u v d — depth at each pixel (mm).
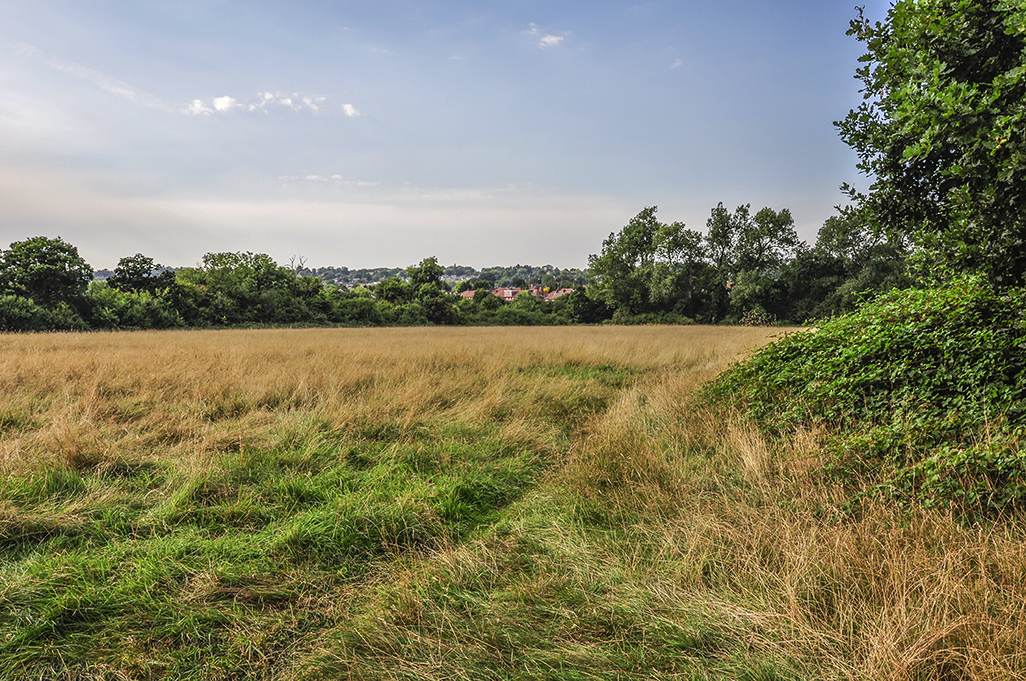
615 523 3539
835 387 4848
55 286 35500
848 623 2271
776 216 56625
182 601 2619
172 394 7062
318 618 2578
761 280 52781
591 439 5352
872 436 3824
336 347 14156
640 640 2359
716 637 2328
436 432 5723
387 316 56062
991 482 3049
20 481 3750
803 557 2635
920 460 3447
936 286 5691
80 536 3201
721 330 32250
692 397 6918
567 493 4094
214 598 2693
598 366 11844
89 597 2572
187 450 4770
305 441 5109
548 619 2545
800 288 52531
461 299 70562
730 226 59500
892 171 4887
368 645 2326
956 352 4195
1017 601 2189
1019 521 2758
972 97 3717
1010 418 3553
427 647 2330
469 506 3926
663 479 4086
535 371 10531
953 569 2428
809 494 3420
